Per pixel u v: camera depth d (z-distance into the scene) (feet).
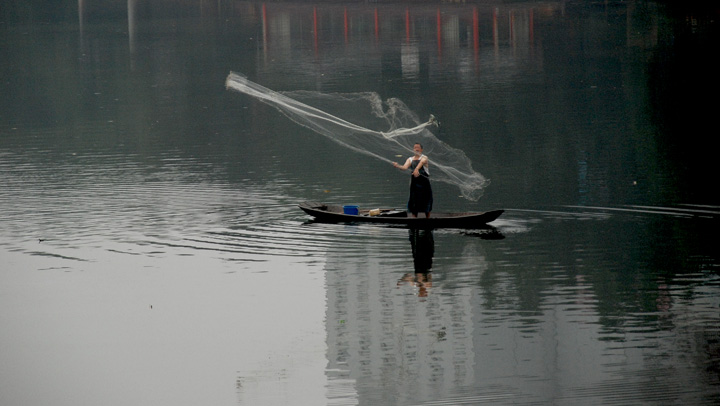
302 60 472.44
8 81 434.71
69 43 579.48
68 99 382.22
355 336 134.92
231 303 150.30
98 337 138.21
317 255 175.01
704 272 157.07
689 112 306.14
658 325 134.51
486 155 260.42
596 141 270.26
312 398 116.37
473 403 113.09
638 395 113.39
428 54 478.59
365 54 487.20
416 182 196.65
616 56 439.22
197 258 175.01
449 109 332.39
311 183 235.20
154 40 584.40
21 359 131.03
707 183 219.00
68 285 161.79
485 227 191.93
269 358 128.67
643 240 177.37
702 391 113.70
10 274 168.55
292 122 321.93
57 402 117.70
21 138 307.78
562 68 412.77
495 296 149.38
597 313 140.15
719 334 130.41
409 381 119.55
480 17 643.86
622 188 218.18
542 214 199.82
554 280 156.25
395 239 184.75
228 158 268.62
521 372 120.78
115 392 120.26
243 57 491.31
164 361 129.08
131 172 253.65
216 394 118.52
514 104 335.47
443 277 159.84
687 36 491.72
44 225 202.08
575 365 122.31
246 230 193.88
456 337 132.98
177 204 217.36
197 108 353.51
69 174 253.65
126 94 389.80
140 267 170.50
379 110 336.49
